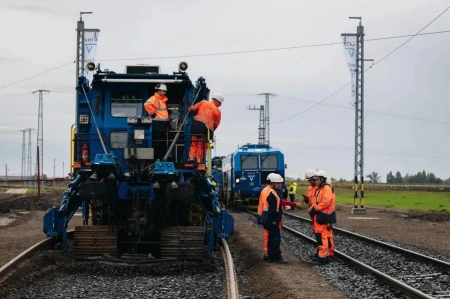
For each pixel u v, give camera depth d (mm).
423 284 12430
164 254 14133
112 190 13156
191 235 14203
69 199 14641
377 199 61688
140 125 13695
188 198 13258
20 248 16812
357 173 37844
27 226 24906
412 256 16438
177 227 14359
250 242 19656
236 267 14859
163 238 14172
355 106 37938
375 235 23562
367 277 13016
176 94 15406
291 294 10719
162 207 13938
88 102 14805
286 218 32875
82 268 13492
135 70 15328
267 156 39562
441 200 58719
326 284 11938
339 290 11414
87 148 14805
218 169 52062
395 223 29516
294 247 18828
